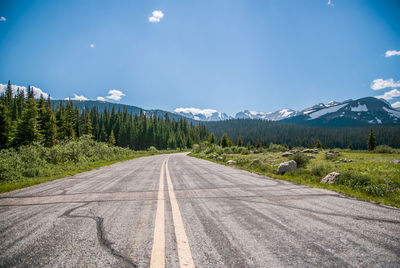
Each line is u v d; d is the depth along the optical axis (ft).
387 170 31.50
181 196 16.31
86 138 72.90
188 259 6.40
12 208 13.21
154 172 36.19
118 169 43.04
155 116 360.69
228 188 19.80
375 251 6.91
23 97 214.07
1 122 117.08
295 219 10.38
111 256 6.65
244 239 7.91
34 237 8.29
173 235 8.36
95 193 17.84
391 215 11.06
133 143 279.08
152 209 12.50
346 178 21.88
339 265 6.02
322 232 8.63
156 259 6.41
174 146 323.16
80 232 8.79
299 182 23.47
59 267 6.03
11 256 6.72
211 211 11.95
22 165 34.27
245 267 5.90
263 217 10.73
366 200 14.76
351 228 9.09
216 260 6.32
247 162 55.01
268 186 20.92
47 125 140.97
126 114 333.01
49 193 18.29
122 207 13.04
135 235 8.40
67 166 42.73
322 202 14.08
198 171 37.76
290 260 6.31
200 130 459.73
